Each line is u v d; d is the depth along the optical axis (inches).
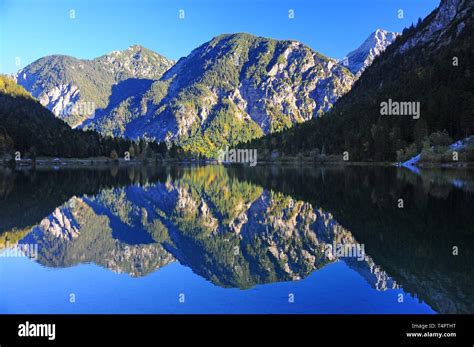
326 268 845.8
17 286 749.9
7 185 2824.8
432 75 7086.6
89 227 1378.0
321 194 2151.8
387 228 1209.4
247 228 1362.0
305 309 627.8
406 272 800.3
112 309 634.8
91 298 683.4
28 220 1478.8
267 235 1232.8
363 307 633.6
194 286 746.2
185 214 1694.1
